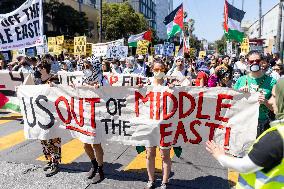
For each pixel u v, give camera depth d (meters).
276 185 1.85
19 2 38.94
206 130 4.48
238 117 4.31
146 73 12.49
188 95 4.47
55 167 5.29
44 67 5.99
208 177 5.23
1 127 8.20
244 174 2.02
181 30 10.80
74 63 18.44
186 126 4.53
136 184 4.93
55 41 18.55
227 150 4.41
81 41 16.84
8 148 6.54
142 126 4.66
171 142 4.56
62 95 5.02
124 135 4.79
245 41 19.03
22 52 16.09
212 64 11.23
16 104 8.15
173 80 7.05
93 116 4.87
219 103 4.38
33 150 6.43
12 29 7.73
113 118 4.80
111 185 4.90
